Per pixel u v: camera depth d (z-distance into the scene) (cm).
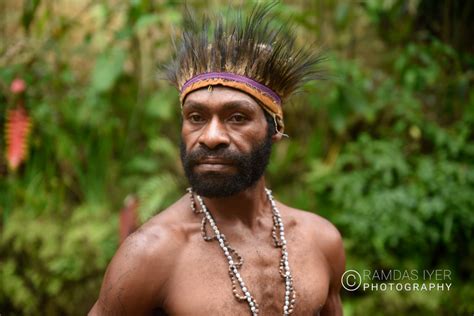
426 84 331
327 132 335
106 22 323
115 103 326
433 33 342
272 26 153
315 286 128
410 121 324
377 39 348
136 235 121
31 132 296
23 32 330
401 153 310
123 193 314
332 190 308
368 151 309
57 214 307
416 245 295
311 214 143
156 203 274
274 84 125
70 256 289
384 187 300
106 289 119
